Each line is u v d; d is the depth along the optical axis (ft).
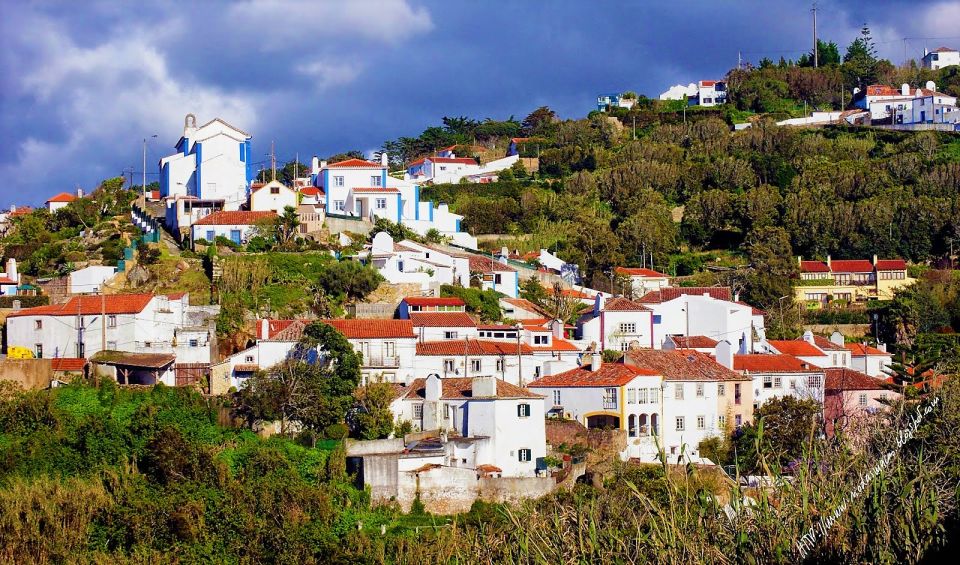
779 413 419.74
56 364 435.94
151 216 637.30
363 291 532.73
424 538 310.04
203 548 311.27
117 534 316.60
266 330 447.01
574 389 441.68
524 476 390.42
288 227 579.07
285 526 321.52
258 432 402.11
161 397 412.36
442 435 392.27
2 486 344.08
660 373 447.83
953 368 447.01
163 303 470.80
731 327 547.90
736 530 148.97
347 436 405.59
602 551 162.61
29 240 619.26
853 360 546.67
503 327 495.00
